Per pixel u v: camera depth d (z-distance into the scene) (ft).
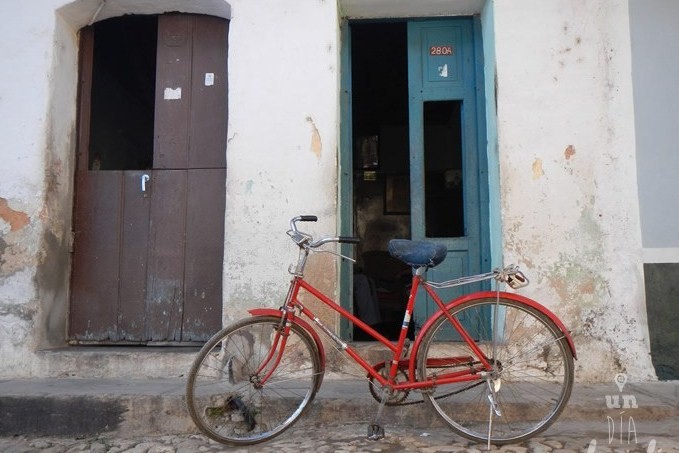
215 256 12.46
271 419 9.59
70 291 12.64
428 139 15.89
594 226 11.25
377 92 20.58
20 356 11.44
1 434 9.71
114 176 12.87
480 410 9.47
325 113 11.66
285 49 11.85
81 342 12.53
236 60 11.89
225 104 12.81
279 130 11.69
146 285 12.55
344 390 10.28
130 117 17.90
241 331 9.36
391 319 15.29
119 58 16.69
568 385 8.89
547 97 11.51
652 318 11.08
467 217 12.74
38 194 11.78
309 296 11.27
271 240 11.48
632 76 11.52
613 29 11.61
